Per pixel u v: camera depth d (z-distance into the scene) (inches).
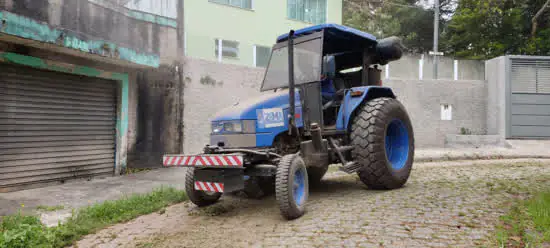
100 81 344.5
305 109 218.4
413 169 332.8
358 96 233.6
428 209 178.9
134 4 344.2
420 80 567.8
